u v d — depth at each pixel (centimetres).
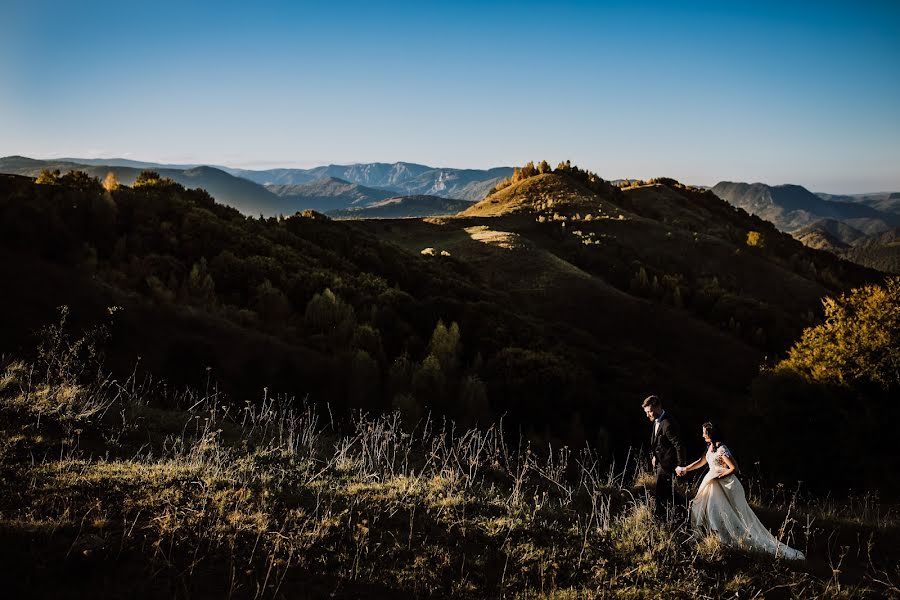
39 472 604
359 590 478
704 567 593
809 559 661
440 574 520
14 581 418
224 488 632
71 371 1112
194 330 1989
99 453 749
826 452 1992
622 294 5803
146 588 436
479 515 665
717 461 689
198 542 505
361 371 1891
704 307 6006
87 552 452
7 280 1877
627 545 620
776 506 905
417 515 639
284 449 899
